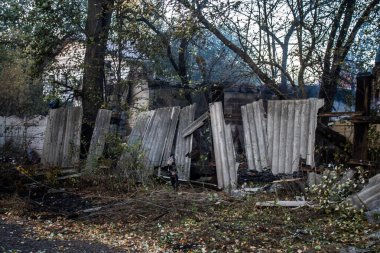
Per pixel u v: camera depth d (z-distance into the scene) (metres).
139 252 5.39
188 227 6.56
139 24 12.09
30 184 10.02
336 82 10.55
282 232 6.15
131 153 9.84
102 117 11.06
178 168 9.49
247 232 6.18
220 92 12.55
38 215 7.73
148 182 9.34
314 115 8.09
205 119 9.46
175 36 11.36
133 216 7.36
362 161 7.84
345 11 10.09
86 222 7.21
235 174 8.80
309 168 8.10
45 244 5.68
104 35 12.39
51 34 12.68
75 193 9.36
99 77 12.76
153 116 10.47
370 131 8.20
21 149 13.94
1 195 9.31
